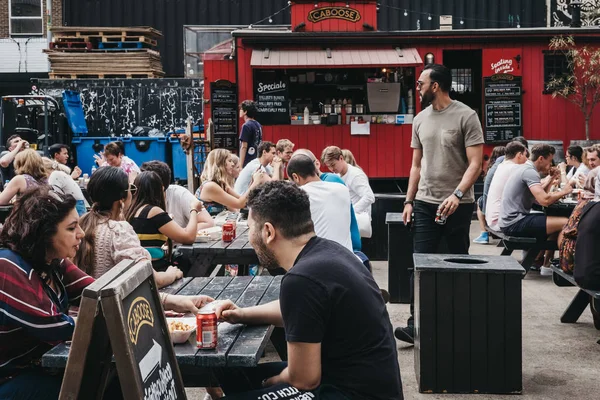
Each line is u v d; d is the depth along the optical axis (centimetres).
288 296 271
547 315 677
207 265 557
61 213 297
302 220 291
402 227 722
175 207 633
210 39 1764
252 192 297
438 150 560
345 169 793
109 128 1641
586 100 1304
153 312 275
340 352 276
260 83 1301
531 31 1285
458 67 1402
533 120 1314
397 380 284
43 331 287
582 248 564
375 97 1309
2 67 2062
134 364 239
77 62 1695
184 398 280
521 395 466
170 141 1558
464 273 462
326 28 1312
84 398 252
